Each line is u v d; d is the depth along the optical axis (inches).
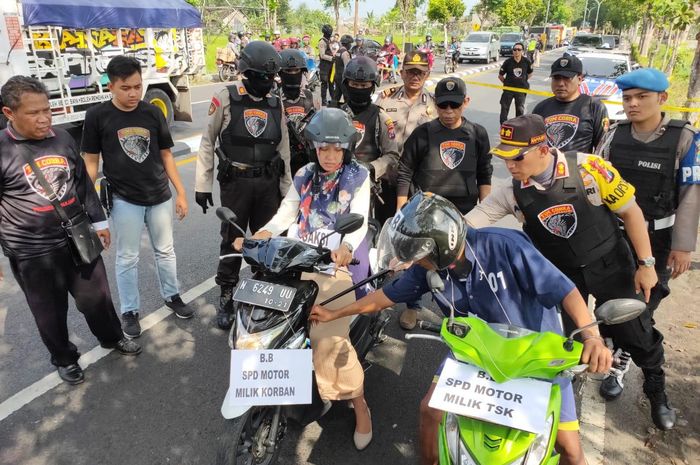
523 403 80.8
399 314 187.6
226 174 166.6
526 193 110.3
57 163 133.6
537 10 2422.5
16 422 134.0
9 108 124.5
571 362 81.4
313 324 113.1
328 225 130.3
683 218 129.5
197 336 172.1
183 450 126.1
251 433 109.3
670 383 146.2
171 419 135.9
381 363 159.8
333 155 124.9
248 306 106.7
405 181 167.3
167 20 418.6
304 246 113.4
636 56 1151.0
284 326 105.3
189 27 444.1
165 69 434.9
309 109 210.4
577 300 89.7
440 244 84.4
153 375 152.9
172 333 173.5
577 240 111.5
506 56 1439.5
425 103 191.8
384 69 836.6
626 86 131.1
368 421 126.6
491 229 95.5
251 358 101.6
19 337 170.4
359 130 173.5
